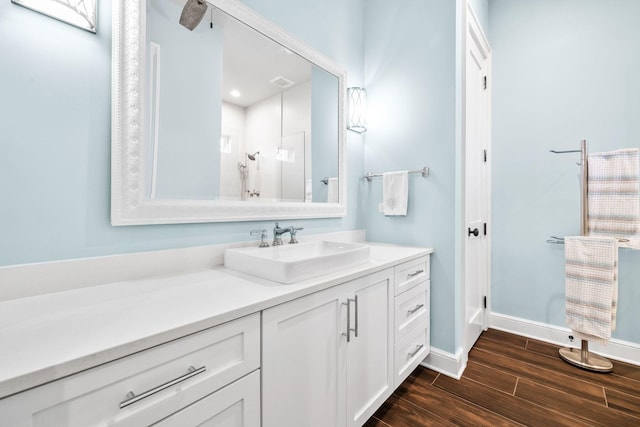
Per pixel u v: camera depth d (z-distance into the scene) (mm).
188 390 645
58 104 857
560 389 1562
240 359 753
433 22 1808
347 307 1100
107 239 955
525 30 2244
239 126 1344
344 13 1981
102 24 938
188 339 642
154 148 1054
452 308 1728
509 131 2320
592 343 1962
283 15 1547
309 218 1717
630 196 1718
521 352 1990
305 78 1673
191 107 1167
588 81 1996
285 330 873
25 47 803
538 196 2199
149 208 1023
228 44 1300
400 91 1966
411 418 1352
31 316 670
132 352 553
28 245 813
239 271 1131
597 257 1731
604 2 1938
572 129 2057
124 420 551
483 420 1333
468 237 1943
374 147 2107
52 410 476
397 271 1444
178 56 1123
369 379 1257
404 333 1518
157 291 869
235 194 1330
